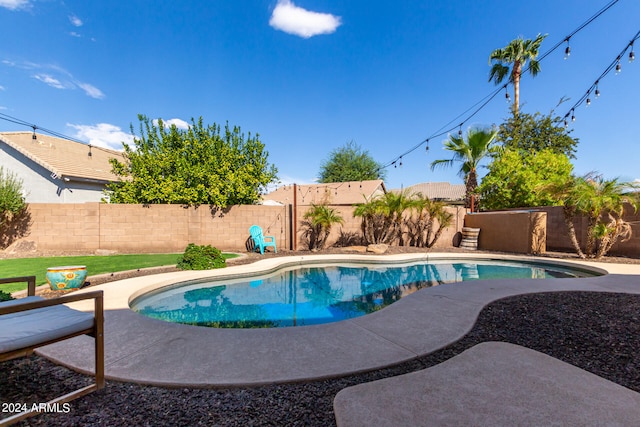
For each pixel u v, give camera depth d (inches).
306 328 132.6
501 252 448.5
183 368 96.1
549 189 370.9
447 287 210.8
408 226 505.7
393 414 71.4
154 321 140.3
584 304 169.0
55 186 501.0
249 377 90.7
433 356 108.0
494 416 70.3
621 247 372.5
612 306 164.2
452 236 528.1
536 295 190.7
